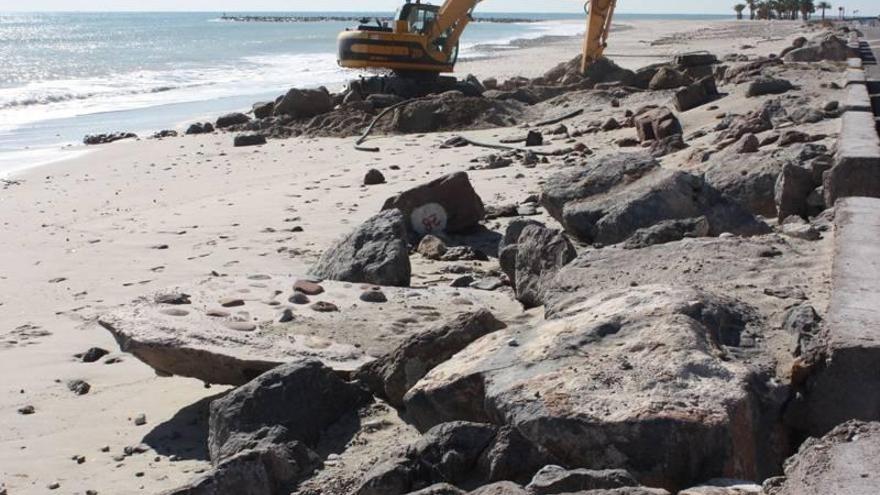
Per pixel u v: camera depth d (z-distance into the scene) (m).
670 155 15.73
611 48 60.69
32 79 44.47
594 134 20.66
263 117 27.70
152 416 6.57
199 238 12.34
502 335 5.55
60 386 7.24
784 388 4.70
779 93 20.67
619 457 4.22
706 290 5.72
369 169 17.50
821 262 6.74
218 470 4.69
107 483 5.52
